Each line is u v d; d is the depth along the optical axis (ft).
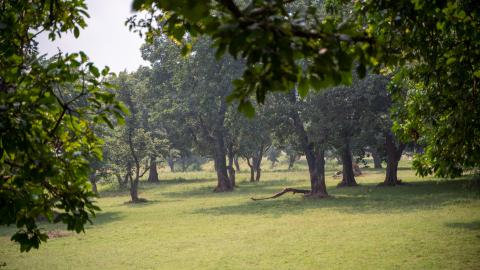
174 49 142.41
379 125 115.24
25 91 11.66
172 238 65.05
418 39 18.66
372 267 41.55
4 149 11.27
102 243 63.98
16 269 48.65
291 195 126.82
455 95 22.61
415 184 130.82
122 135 129.80
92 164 120.06
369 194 113.91
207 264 46.68
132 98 147.95
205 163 375.04
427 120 26.14
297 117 118.83
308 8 8.39
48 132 12.51
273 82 8.28
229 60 137.49
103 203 134.72
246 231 67.41
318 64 8.15
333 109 108.99
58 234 72.95
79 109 12.48
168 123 184.75
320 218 76.95
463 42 19.45
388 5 17.80
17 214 12.86
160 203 124.47
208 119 153.17
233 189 163.84
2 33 13.26
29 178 12.14
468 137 23.76
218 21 7.95
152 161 140.67
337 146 115.24
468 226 58.29
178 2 7.25
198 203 118.52
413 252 46.24
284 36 7.98
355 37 8.66
